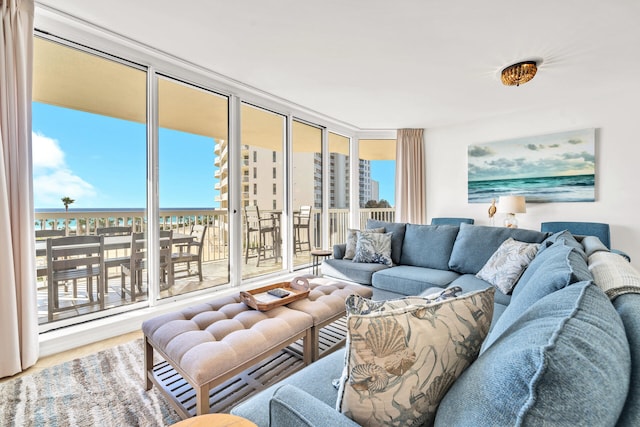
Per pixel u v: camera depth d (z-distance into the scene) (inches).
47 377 69.3
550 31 86.3
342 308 74.8
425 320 27.4
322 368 45.4
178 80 112.7
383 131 200.1
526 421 16.6
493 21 81.8
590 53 98.3
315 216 181.3
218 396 57.5
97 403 60.3
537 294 35.8
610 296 31.1
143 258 106.0
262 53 100.5
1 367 68.1
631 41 90.9
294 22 83.2
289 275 155.7
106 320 92.7
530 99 141.0
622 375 18.5
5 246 68.4
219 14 80.0
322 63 107.1
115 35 90.0
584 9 76.4
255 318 63.2
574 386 16.7
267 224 151.5
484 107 152.4
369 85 126.1
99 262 97.1
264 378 63.9
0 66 68.6
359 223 205.2
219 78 119.1
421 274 106.0
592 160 139.9
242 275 139.8
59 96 91.8
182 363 48.6
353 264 124.5
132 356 79.4
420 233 126.0
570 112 145.8
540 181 153.4
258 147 147.7
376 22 82.8
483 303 30.1
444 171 186.1
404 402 26.0
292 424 27.5
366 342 26.0
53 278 89.0
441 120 175.2
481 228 110.4
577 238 86.2
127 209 102.8
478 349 28.9
